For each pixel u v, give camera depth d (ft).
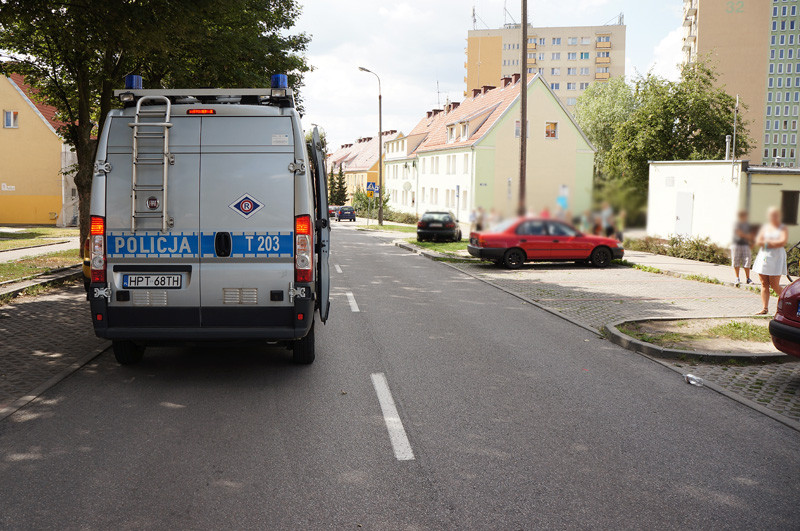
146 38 31.78
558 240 58.29
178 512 11.56
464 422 16.53
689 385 20.51
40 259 53.16
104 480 12.89
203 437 15.31
